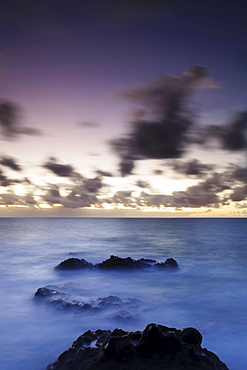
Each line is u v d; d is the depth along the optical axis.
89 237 54.31
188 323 10.58
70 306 11.18
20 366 7.44
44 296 12.45
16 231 75.62
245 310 12.13
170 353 6.10
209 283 17.25
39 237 54.06
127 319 10.36
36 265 23.27
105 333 7.50
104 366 5.94
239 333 9.66
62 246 38.09
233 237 54.66
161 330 6.96
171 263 21.19
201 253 31.25
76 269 19.66
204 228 98.12
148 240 47.69
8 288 15.79
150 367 5.83
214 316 11.36
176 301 13.45
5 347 8.47
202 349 6.63
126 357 6.04
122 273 18.91
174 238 52.19
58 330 9.62
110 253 31.42
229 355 8.09
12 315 11.07
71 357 6.57
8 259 26.72
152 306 12.49
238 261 25.64
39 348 8.40
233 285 16.80
